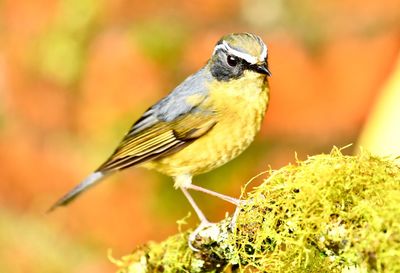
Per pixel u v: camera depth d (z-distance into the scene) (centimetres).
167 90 1220
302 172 693
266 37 1234
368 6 1221
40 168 1251
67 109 1243
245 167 1204
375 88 1203
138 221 1215
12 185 1263
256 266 715
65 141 1248
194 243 786
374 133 1093
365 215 643
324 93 1220
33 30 1256
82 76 1235
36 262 1243
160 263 834
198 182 1208
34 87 1255
